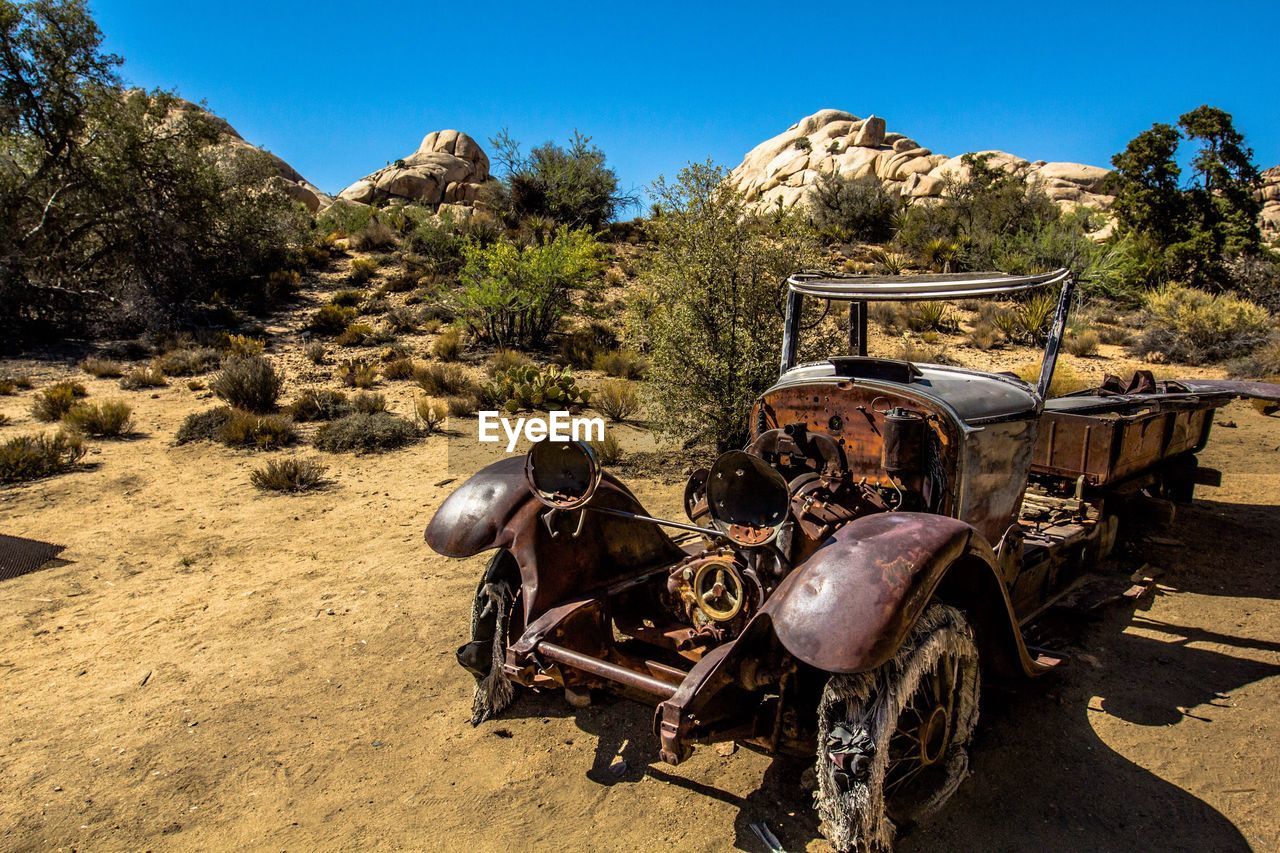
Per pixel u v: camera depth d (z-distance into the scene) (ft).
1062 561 16.14
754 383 27.91
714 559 10.89
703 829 10.18
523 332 55.52
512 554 12.39
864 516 10.90
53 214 60.75
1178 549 19.81
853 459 12.51
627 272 75.05
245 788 11.23
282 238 72.49
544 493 11.90
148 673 14.56
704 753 11.84
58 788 11.25
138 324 57.57
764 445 12.91
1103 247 85.81
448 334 53.83
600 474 12.01
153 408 38.70
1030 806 10.46
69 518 23.81
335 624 16.51
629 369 46.73
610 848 9.89
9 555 20.65
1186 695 13.14
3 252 56.13
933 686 10.04
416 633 16.05
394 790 11.13
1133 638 15.21
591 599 11.98
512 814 10.58
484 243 79.71
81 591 18.45
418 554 20.63
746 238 28.68
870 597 8.68
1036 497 18.17
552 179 92.63
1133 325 66.54
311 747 12.19
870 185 111.34
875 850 9.00
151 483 27.53
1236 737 11.90
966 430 11.83
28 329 53.62
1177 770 11.18
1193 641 15.03
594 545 12.86
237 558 20.53
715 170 29.07
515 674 10.95
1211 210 104.22
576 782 11.24
